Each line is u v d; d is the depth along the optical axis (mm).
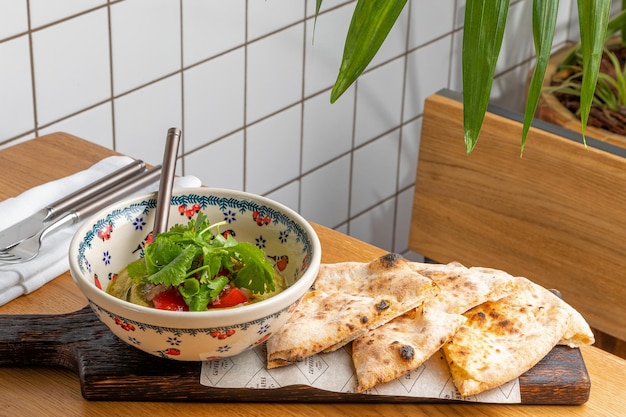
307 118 1614
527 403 670
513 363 663
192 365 671
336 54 1612
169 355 641
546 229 1355
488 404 670
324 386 659
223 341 625
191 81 1367
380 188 1870
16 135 1148
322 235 871
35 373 694
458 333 693
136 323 613
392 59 1711
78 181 927
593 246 1307
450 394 660
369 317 688
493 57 781
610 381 700
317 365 674
